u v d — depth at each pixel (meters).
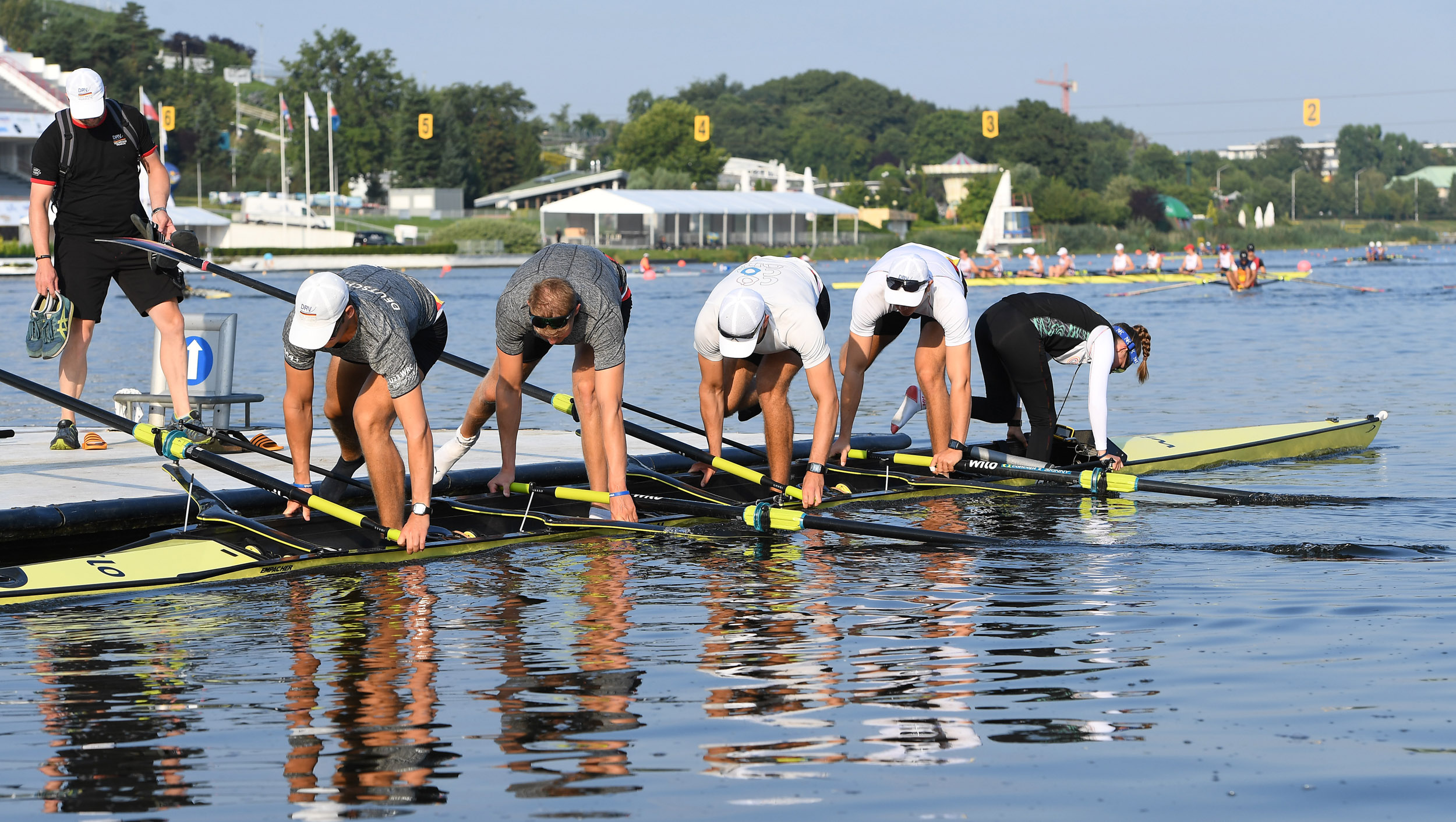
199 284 77.81
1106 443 13.35
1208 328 39.09
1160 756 5.54
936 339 13.29
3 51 101.62
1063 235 166.38
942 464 13.04
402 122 175.25
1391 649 7.20
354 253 103.25
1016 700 6.33
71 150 12.17
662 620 8.08
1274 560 9.82
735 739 5.79
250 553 9.64
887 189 198.00
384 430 9.84
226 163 189.62
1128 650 7.24
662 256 123.81
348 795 5.16
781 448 12.30
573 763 5.50
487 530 11.15
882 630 7.76
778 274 11.72
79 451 13.73
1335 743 5.67
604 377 10.59
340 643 7.54
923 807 5.00
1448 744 5.63
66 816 4.95
